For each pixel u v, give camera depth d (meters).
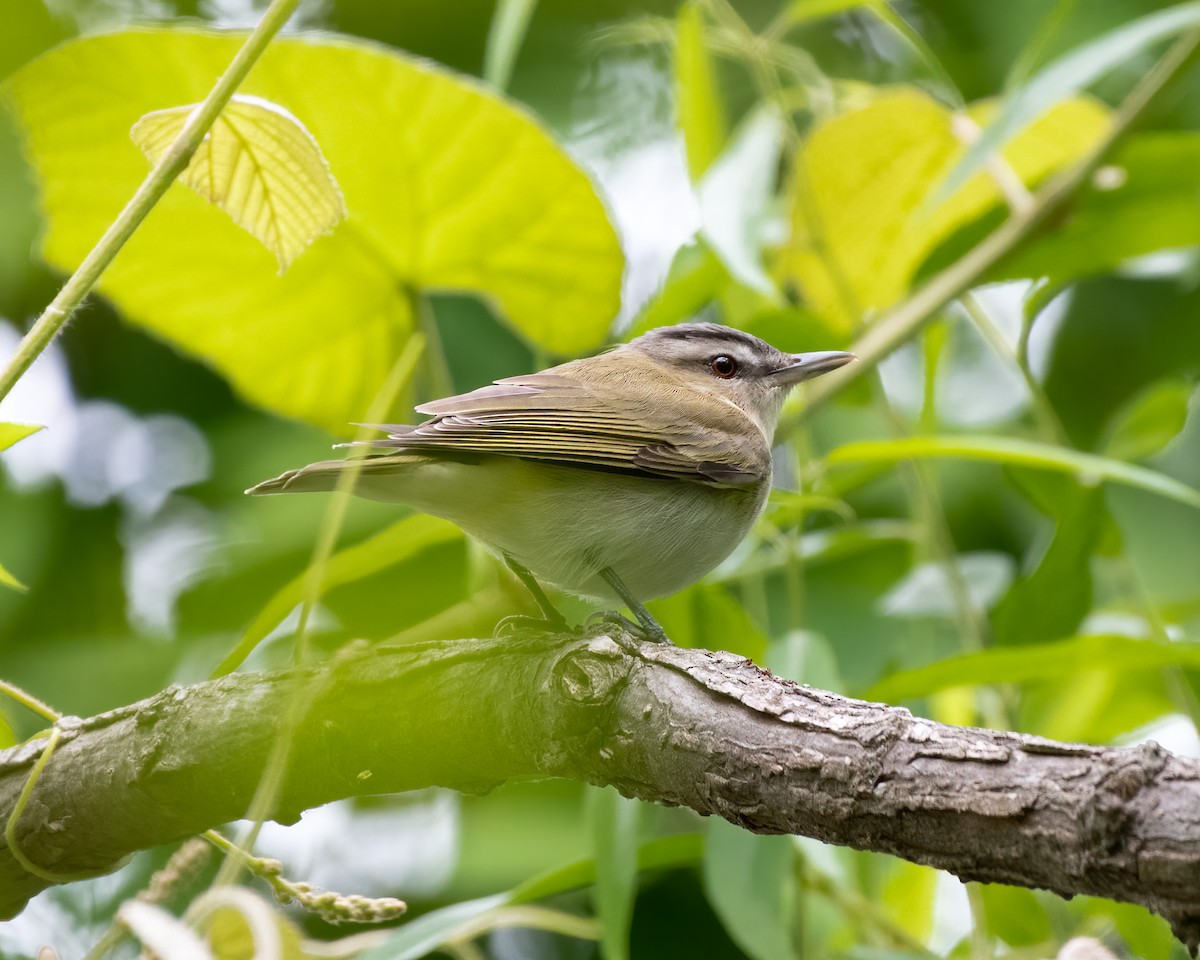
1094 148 8.85
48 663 11.17
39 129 8.08
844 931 9.18
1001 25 11.90
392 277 9.16
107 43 7.62
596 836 7.25
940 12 12.39
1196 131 11.84
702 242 9.22
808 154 10.02
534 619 8.16
